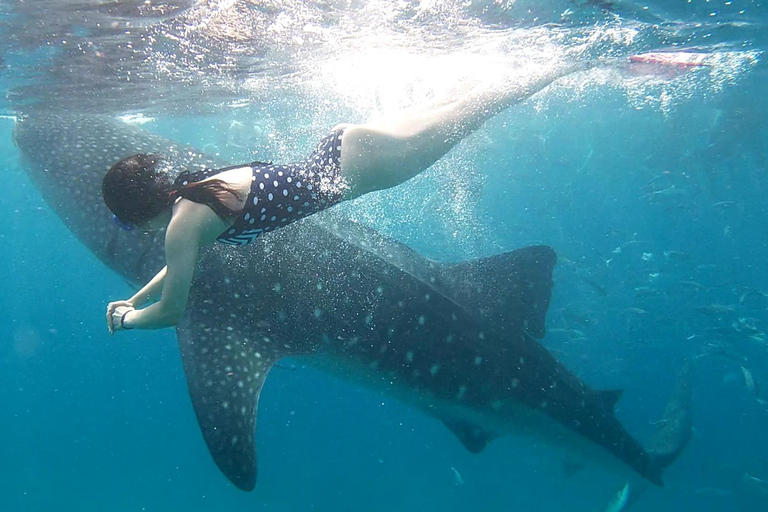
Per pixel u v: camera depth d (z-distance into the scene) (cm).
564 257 1180
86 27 788
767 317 1285
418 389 548
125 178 259
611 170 4503
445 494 1925
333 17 777
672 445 742
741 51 1239
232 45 897
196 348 438
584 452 643
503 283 576
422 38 882
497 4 756
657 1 807
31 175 617
